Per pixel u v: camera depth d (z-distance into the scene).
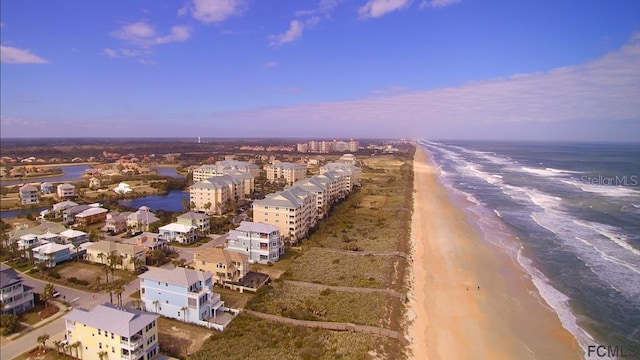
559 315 78.00
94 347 58.06
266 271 95.88
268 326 68.19
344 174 199.88
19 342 63.22
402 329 70.38
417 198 197.12
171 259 104.31
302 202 123.69
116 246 99.75
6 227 133.00
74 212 144.38
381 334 66.31
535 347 67.31
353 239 121.81
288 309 74.44
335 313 73.12
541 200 189.62
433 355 64.38
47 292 75.81
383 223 142.50
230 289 84.50
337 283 87.12
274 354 59.53
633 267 101.88
